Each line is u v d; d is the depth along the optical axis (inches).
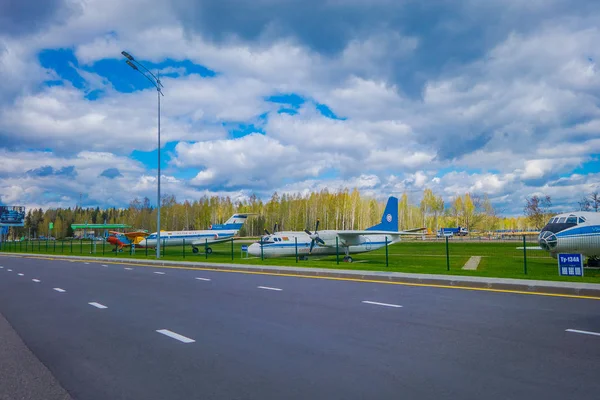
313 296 563.2
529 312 436.8
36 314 460.8
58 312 471.2
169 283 748.0
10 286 735.1
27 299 576.7
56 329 382.9
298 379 243.1
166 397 219.5
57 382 244.1
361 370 257.6
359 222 4633.4
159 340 337.1
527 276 725.3
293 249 1438.2
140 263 1347.2
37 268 1170.6
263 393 222.7
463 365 264.7
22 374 259.0
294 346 313.7
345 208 4635.8
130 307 495.8
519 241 3292.3
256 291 622.2
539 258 1488.7
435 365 265.3
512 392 219.6
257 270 973.2
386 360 276.7
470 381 236.5
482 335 341.1
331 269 893.8
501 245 2598.4
